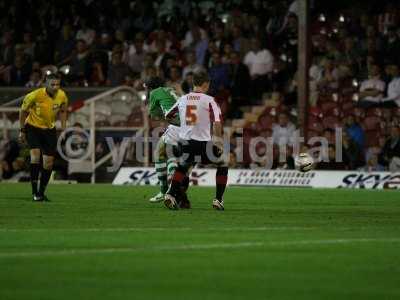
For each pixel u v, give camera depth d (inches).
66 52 3201.3
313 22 2992.1
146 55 2970.0
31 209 1669.5
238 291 851.4
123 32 3154.5
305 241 1179.9
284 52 2942.9
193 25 3011.8
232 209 1689.2
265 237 1222.9
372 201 1935.3
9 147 2746.1
